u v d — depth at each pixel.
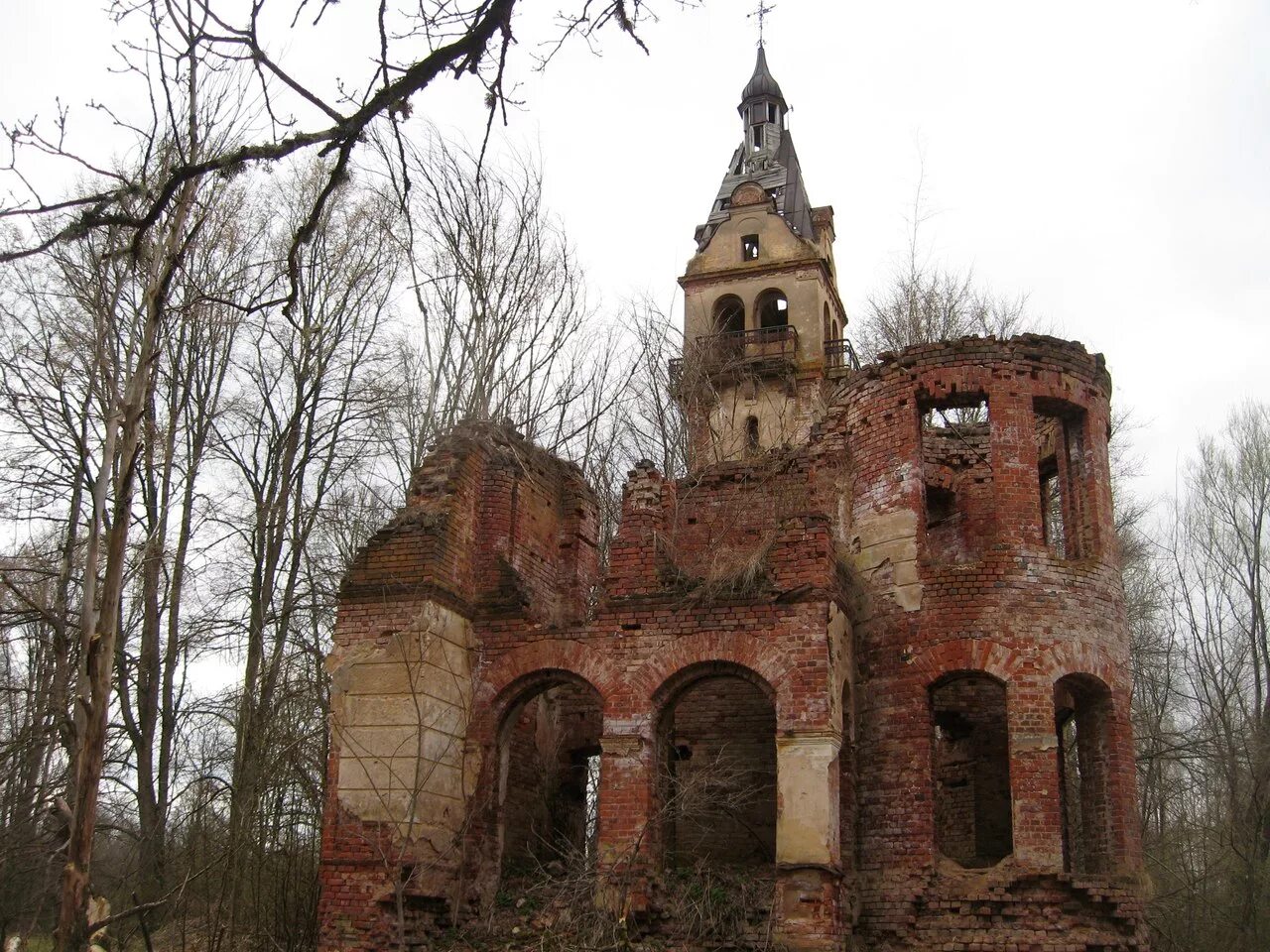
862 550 20.97
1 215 6.52
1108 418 21.72
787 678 18.09
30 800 20.80
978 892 18.23
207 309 24.20
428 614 18.64
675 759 22.94
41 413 24.64
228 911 21.52
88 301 18.42
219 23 5.96
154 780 26.83
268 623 26.47
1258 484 38.94
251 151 6.15
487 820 19.16
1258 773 31.50
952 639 19.50
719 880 18.36
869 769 19.59
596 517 24.83
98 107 8.57
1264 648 37.03
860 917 18.72
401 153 6.43
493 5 6.07
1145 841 31.86
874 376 21.69
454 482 19.95
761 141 50.62
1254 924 27.52
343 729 18.39
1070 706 23.31
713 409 42.19
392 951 17.14
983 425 24.38
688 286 46.16
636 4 6.32
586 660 19.23
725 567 19.56
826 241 47.88
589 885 17.75
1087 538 20.69
